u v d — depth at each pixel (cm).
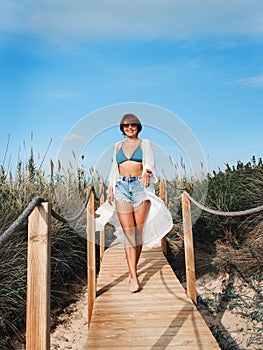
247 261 531
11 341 391
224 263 544
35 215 195
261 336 390
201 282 543
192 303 361
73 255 571
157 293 388
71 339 425
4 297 396
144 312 341
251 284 496
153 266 489
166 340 288
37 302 188
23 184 570
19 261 433
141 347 277
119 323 319
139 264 501
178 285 412
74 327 451
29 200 513
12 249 427
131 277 395
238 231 609
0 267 416
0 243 149
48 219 195
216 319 443
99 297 382
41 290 188
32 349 184
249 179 646
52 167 605
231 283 513
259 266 511
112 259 540
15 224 169
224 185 653
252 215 594
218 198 629
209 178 677
